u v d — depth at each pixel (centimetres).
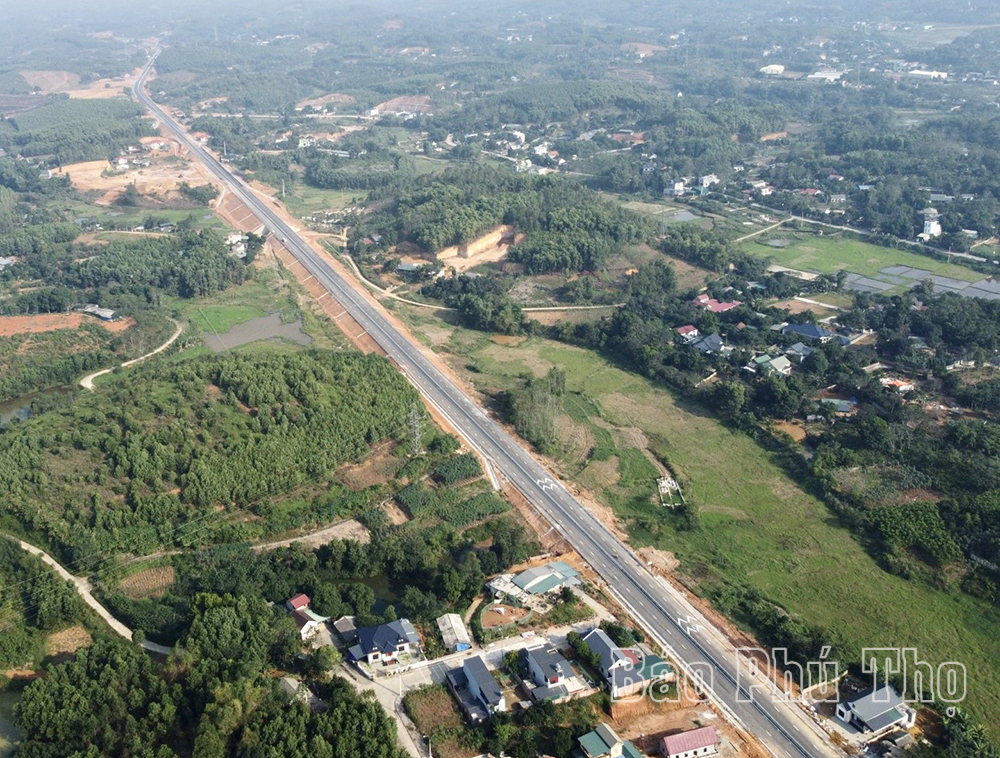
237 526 13750
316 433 15525
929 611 12256
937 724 10281
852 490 14775
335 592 12081
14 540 12950
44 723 9694
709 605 12306
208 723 9369
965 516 13538
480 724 10006
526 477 15412
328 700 10212
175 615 11831
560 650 11125
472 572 12550
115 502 13662
